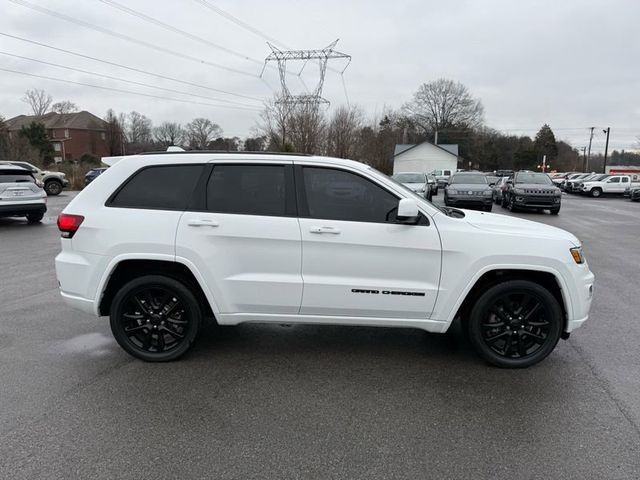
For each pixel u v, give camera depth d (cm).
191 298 391
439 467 263
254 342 446
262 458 270
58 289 635
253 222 375
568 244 377
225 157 388
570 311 381
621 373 383
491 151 9312
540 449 280
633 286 667
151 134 8338
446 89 8244
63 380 365
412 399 340
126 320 397
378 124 5581
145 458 269
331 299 380
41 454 272
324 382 365
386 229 372
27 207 1302
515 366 389
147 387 354
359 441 288
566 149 10181
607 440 289
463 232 373
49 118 8225
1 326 485
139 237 378
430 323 385
